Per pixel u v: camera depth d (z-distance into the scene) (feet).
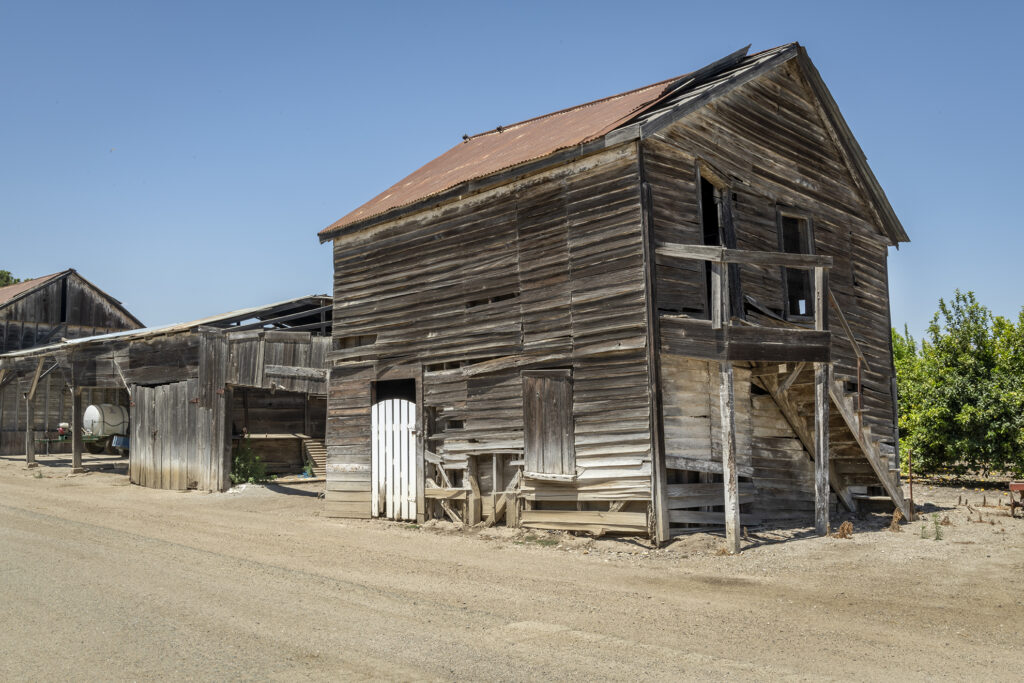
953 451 70.18
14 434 109.81
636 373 41.68
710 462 43.86
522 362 46.78
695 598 30.04
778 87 53.11
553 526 44.52
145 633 24.62
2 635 24.44
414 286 53.62
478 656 22.50
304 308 75.87
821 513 43.47
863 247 59.36
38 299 126.82
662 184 43.45
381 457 54.70
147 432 75.56
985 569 34.86
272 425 82.38
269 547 41.50
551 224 46.11
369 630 25.18
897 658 22.43
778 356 41.57
